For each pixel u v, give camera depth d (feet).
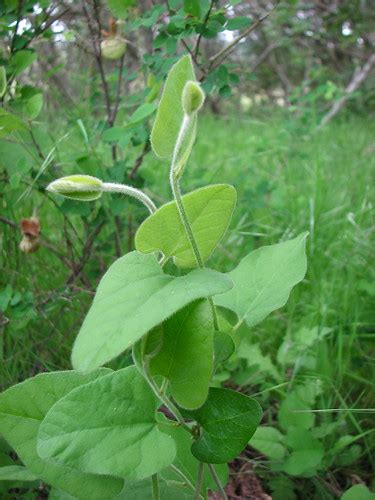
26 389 0.76
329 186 2.13
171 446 0.65
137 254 0.66
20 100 1.33
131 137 1.36
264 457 1.09
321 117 2.80
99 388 0.69
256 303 0.83
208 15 1.28
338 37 4.10
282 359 1.25
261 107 4.94
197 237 0.69
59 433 0.66
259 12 3.62
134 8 1.53
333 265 1.62
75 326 1.32
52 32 1.41
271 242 1.73
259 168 2.51
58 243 1.52
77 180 0.67
